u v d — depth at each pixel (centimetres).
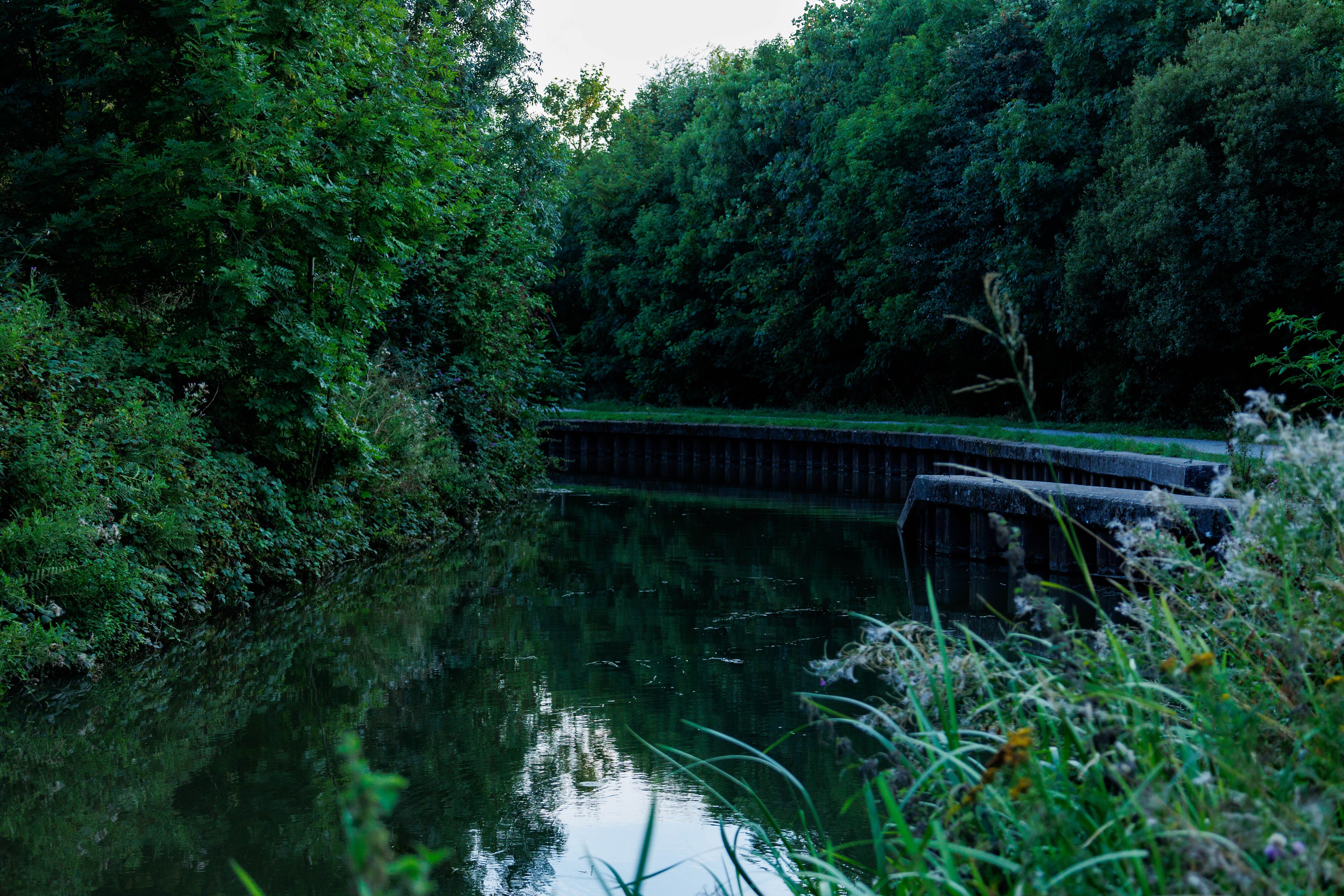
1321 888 195
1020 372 246
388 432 1354
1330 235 1888
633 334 4328
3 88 1106
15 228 955
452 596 1034
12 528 704
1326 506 268
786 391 3825
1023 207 2458
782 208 3728
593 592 1060
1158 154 2067
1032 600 286
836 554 1328
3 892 409
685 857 439
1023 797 234
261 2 988
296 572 1095
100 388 848
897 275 3030
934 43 3006
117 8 943
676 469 2928
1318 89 1872
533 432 1967
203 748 583
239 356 972
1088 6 2312
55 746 586
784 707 659
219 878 422
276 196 911
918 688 319
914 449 2480
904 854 282
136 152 962
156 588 828
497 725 625
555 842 455
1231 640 291
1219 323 2023
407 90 1191
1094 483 1714
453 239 1636
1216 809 205
